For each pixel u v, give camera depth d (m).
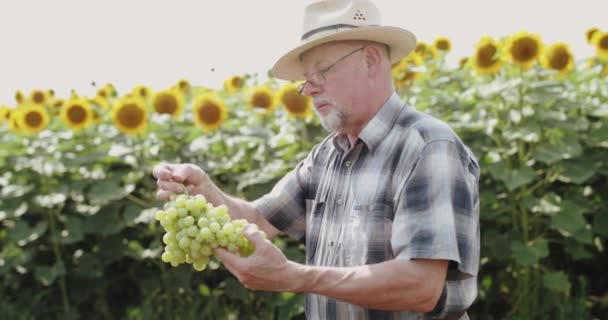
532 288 4.98
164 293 5.22
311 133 5.19
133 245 5.18
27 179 5.52
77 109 5.56
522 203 4.84
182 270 5.02
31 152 5.42
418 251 2.19
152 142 5.25
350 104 2.49
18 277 5.39
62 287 5.24
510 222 5.00
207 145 5.11
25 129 5.53
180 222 2.21
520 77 5.01
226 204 2.86
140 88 7.40
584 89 5.86
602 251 5.29
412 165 2.32
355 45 2.48
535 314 4.95
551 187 5.26
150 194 5.13
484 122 4.97
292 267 2.13
